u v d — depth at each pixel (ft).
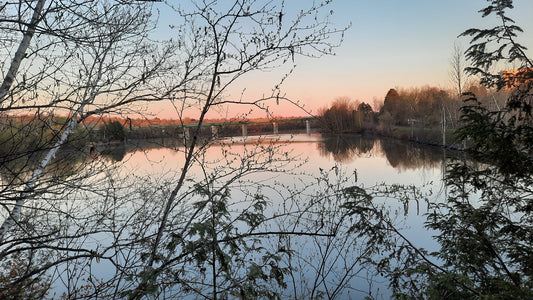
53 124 7.67
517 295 8.98
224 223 8.39
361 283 15.23
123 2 7.18
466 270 12.42
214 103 7.88
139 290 6.57
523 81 13.19
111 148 8.39
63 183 7.62
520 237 12.25
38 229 9.16
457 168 13.89
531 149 11.52
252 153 8.33
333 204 12.07
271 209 15.60
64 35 6.73
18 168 7.23
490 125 11.85
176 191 7.87
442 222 14.66
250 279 7.98
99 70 8.71
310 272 15.17
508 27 14.33
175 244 7.70
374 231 11.51
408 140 149.69
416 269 11.35
